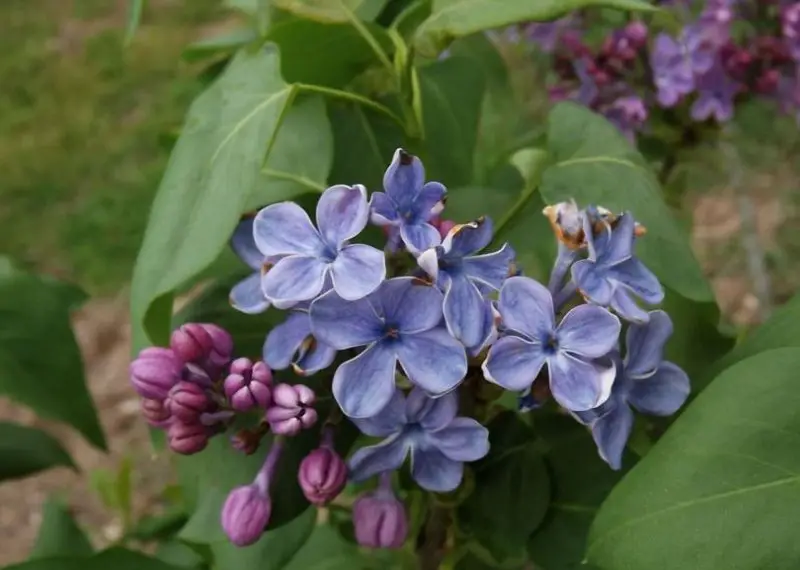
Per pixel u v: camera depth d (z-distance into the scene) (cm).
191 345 22
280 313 26
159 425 23
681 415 21
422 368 20
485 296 21
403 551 29
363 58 27
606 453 22
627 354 22
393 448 22
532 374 20
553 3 23
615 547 20
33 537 71
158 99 101
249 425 24
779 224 69
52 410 26
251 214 24
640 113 36
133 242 87
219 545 25
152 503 70
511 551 25
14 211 91
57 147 97
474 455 21
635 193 25
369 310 20
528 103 50
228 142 23
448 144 29
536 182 26
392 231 22
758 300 58
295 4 25
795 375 20
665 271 24
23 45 112
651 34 39
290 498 23
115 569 27
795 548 20
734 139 45
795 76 37
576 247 21
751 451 20
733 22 37
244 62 24
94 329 81
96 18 115
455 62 30
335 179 27
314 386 23
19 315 26
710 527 20
